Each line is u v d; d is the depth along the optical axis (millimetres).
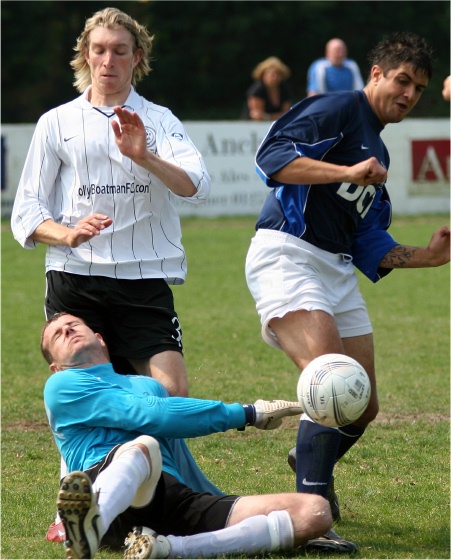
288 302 16328
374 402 17438
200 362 30328
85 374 15477
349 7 115125
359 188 16641
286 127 16141
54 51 111938
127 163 16969
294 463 17500
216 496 15188
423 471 20078
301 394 15219
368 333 17406
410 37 16375
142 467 14375
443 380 28219
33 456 21312
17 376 28938
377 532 16266
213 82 117688
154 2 114062
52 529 16062
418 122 68000
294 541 14602
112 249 17172
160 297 17359
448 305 40594
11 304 40812
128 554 14117
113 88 17125
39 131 17328
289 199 16656
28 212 17016
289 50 117688
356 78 68250
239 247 55312
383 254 17891
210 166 66812
